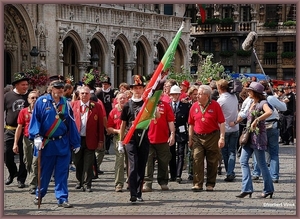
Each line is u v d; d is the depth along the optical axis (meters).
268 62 62.94
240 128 21.22
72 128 13.04
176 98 16.27
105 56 42.44
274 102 15.59
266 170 13.75
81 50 40.50
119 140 13.95
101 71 42.53
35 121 12.68
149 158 14.77
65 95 15.70
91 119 14.70
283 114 27.89
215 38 62.91
